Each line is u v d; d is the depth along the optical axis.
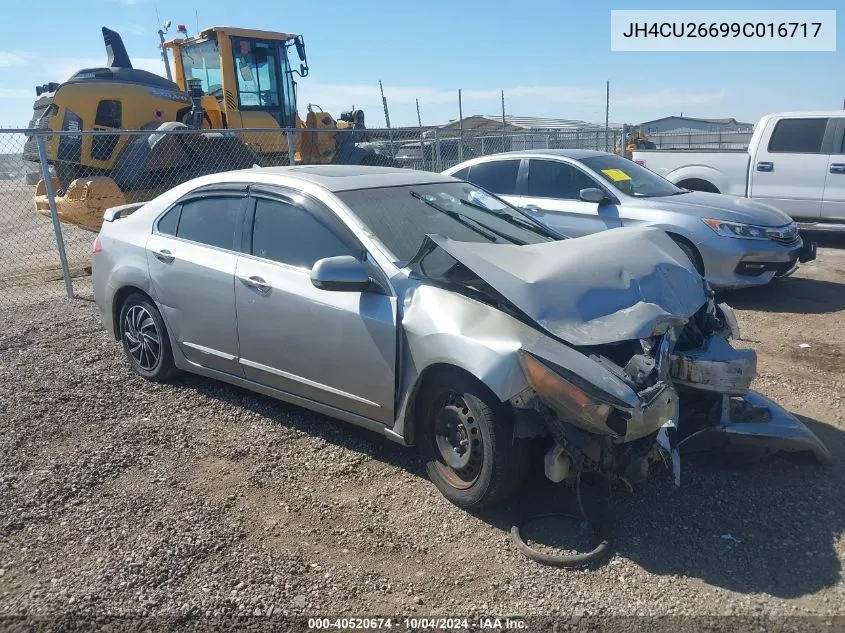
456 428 3.75
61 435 4.68
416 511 3.78
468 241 4.51
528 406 3.39
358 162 14.82
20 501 3.88
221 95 13.86
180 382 5.55
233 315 4.70
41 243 14.20
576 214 8.27
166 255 5.12
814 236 12.66
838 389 5.36
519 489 3.82
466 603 3.08
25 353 6.36
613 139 19.72
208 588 3.17
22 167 11.87
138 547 3.46
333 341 4.15
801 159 10.73
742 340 6.64
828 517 3.65
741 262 7.66
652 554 3.38
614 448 3.45
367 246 4.14
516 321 3.58
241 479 4.11
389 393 3.94
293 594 3.14
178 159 11.30
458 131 16.38
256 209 4.74
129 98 11.38
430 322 3.71
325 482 4.08
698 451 4.11
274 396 4.70
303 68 14.58
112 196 10.44
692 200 8.26
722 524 3.61
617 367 3.42
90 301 8.51
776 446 4.02
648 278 3.93
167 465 4.28
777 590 3.12
